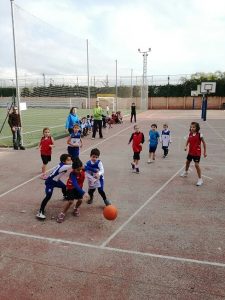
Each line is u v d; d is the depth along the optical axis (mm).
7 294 4098
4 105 45688
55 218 6465
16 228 6004
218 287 4207
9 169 10523
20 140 14117
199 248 5230
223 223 6234
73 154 10633
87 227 6027
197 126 8875
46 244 5371
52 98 47625
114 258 4918
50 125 24281
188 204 7289
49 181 6520
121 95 44781
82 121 18797
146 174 9977
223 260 4863
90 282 4328
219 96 52031
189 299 3977
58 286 4250
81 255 5012
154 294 4074
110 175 9836
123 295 4059
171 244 5359
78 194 6312
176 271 4570
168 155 13109
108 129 22391
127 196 7844
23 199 7633
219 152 13750
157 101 55562
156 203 7352
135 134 10242
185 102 54312
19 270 4621
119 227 6027
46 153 9531
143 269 4621
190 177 9633
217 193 8094
